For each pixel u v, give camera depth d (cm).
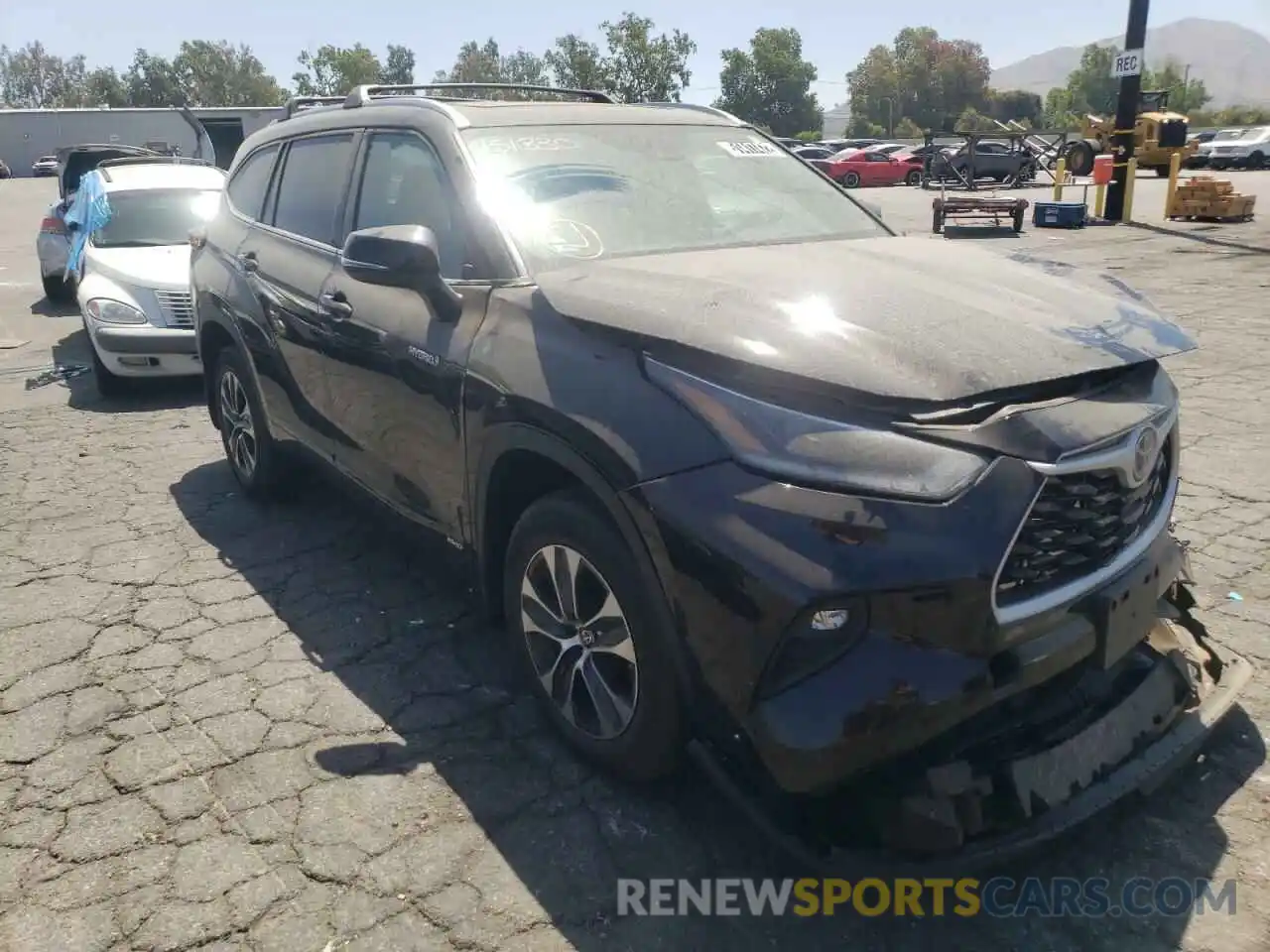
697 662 241
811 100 10156
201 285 527
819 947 241
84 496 560
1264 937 239
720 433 238
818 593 219
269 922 249
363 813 288
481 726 331
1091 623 248
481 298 315
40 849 276
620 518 254
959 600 221
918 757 236
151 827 284
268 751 319
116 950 242
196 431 689
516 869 266
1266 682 335
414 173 372
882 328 253
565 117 390
